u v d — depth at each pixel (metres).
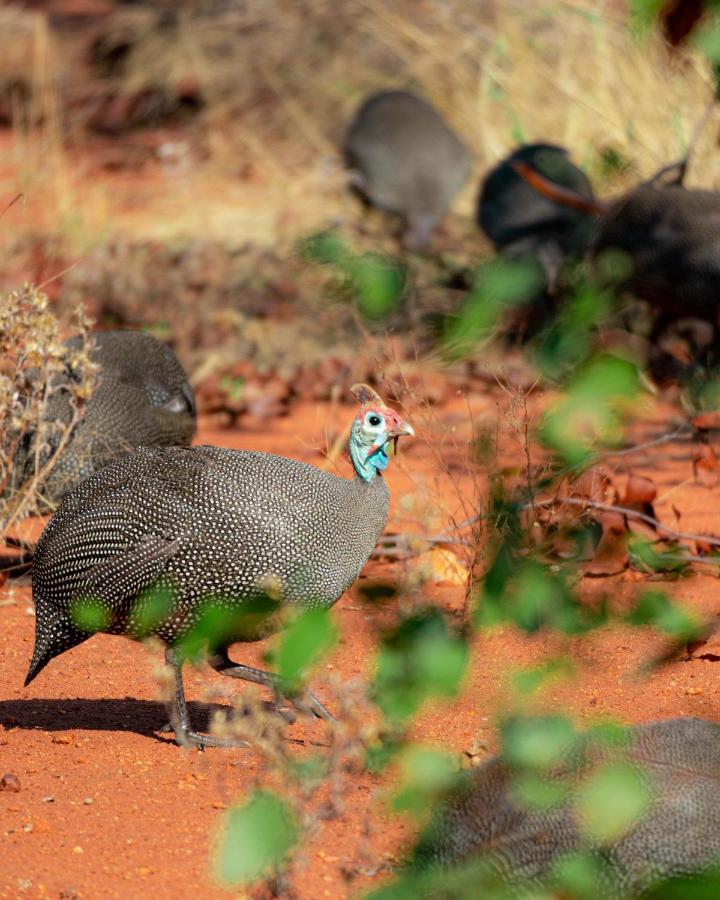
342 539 8.33
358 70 29.20
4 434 11.36
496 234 19.81
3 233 22.61
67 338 12.58
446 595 10.65
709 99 19.05
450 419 15.62
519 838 5.81
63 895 6.45
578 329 3.72
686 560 11.17
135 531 8.21
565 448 3.75
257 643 10.34
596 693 8.98
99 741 8.52
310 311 19.75
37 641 8.62
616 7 21.62
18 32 34.50
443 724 8.41
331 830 7.01
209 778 7.93
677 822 5.70
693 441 14.70
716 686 9.11
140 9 34.47
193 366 18.69
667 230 15.98
